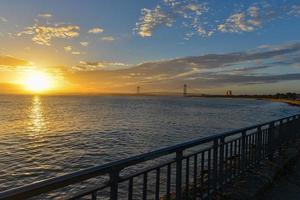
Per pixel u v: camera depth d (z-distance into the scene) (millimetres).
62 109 88562
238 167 7145
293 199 6746
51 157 20031
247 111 89438
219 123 46594
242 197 6133
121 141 27047
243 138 7316
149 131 34906
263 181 7168
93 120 50750
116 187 3289
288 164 9289
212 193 5867
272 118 60125
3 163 18125
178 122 47219
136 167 13984
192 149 17391
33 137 29984
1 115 61938
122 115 63188
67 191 11719
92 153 21391
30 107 100500
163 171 13375
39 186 2336
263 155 9086
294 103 157875
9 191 2146
